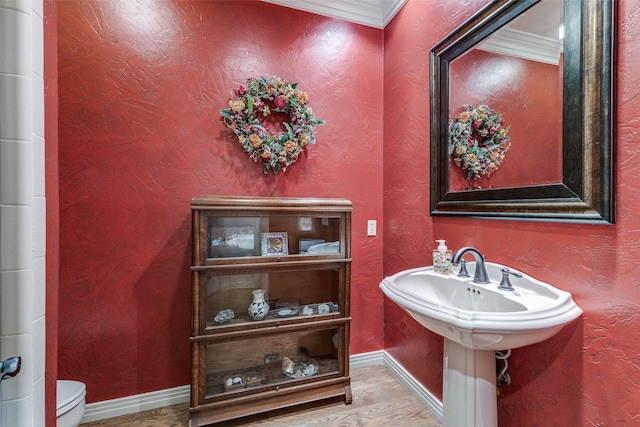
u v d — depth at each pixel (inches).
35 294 30.0
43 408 31.4
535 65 48.0
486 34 56.9
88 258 67.3
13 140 27.9
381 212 93.2
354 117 90.2
